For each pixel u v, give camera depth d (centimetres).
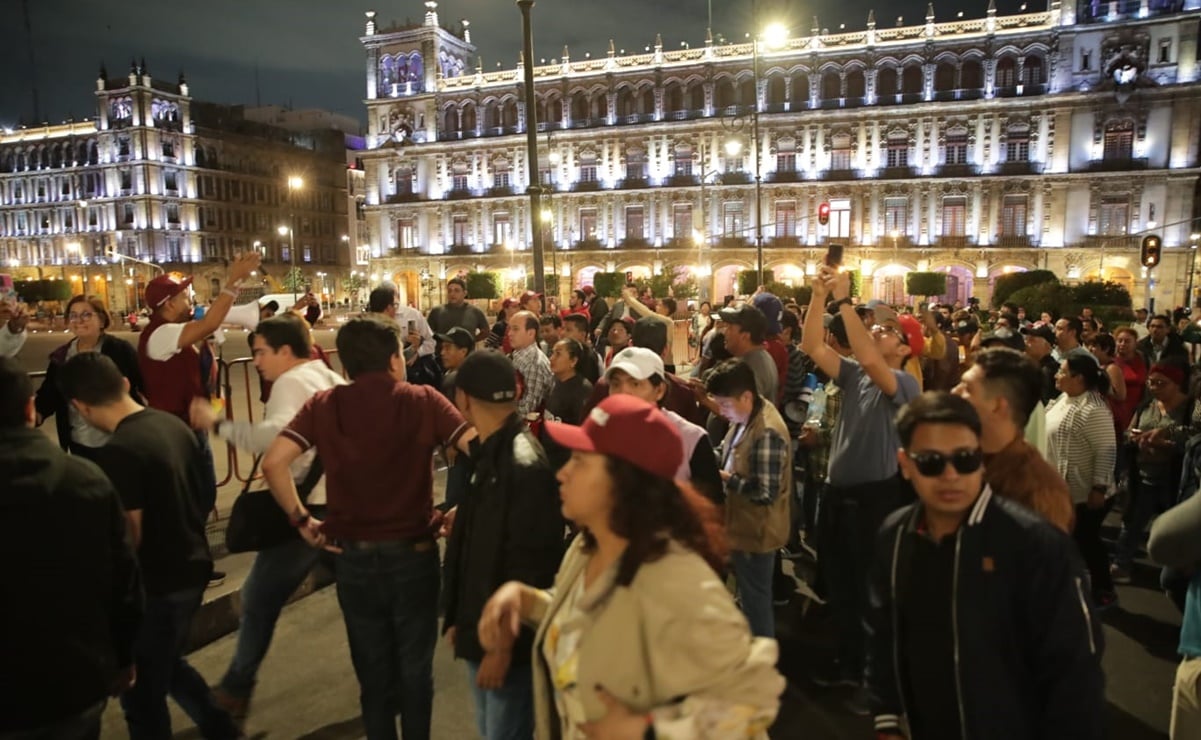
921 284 4850
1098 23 4931
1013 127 5209
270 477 395
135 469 387
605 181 6128
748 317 612
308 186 9388
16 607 290
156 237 7919
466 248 6575
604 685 220
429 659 413
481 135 6512
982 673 272
